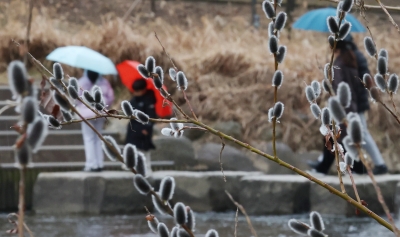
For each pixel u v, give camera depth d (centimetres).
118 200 1215
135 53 1744
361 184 1133
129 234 975
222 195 1270
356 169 1201
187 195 1262
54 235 963
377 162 1182
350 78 1053
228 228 1046
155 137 1552
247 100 1669
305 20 1405
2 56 1709
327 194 1169
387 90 259
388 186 1141
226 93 1677
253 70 1717
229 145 1593
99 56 1241
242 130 1622
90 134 1259
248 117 1638
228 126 1611
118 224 1084
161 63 1728
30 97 155
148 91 1184
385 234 952
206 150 1560
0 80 1647
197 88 1702
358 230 995
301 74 1688
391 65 1695
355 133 185
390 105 1606
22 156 155
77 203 1212
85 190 1213
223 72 1739
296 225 226
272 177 1245
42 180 1232
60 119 271
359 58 1083
